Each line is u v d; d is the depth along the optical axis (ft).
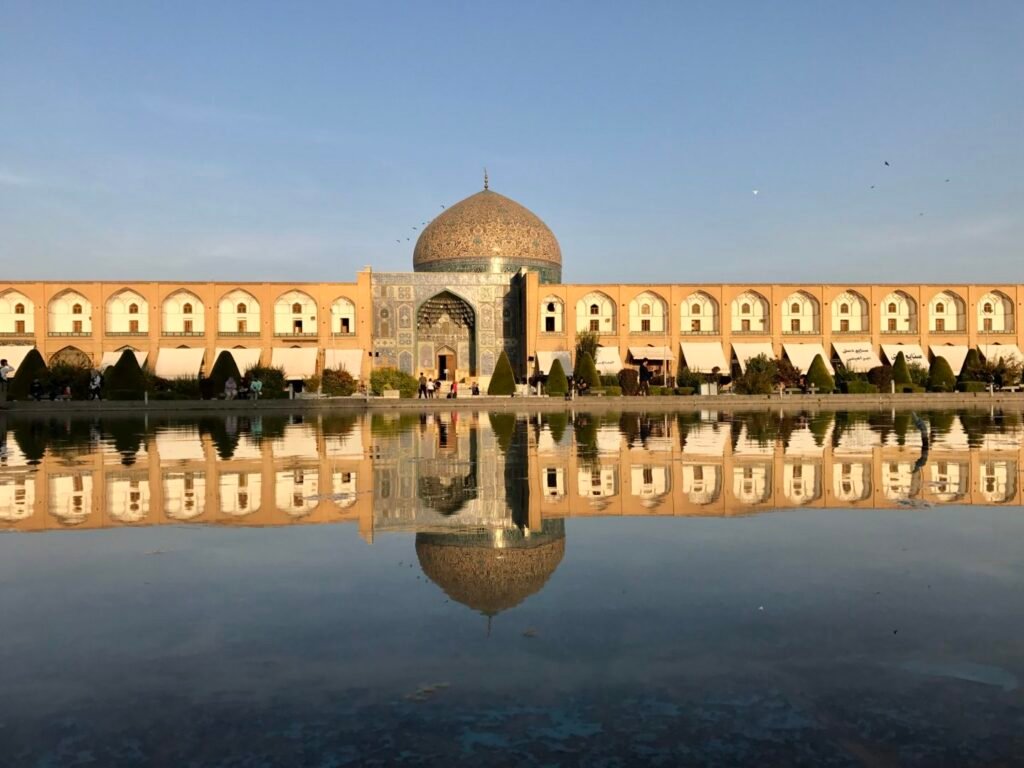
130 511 17.33
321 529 14.99
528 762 5.83
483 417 66.49
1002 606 9.53
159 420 63.93
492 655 7.95
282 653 8.06
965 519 15.76
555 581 10.84
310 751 6.03
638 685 7.19
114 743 6.21
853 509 17.07
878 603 9.68
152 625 9.02
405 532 14.64
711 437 39.27
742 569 11.48
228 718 6.62
